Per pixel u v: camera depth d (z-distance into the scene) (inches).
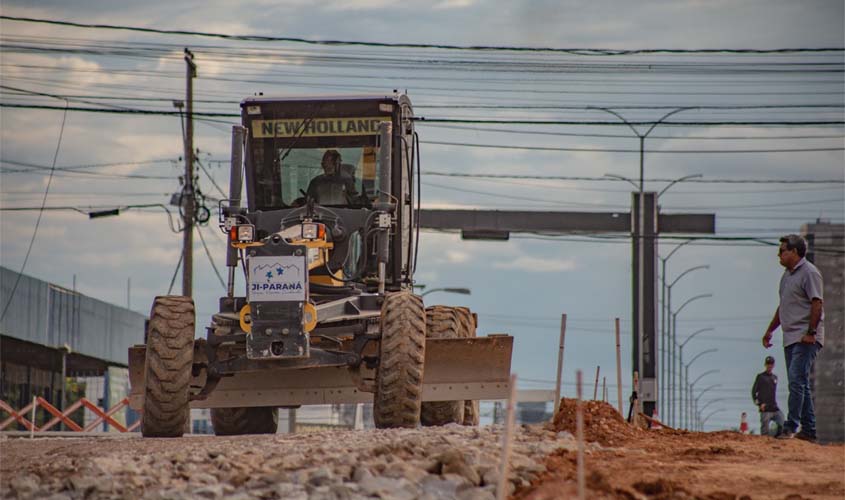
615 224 6727.4
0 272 5703.7
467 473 1342.3
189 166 5000.0
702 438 1818.4
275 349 2081.7
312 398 2258.9
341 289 2273.6
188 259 5009.8
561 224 6717.5
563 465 1444.4
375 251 2425.0
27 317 6023.6
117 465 1499.8
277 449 1643.7
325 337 2199.8
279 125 2513.5
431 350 2223.2
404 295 2164.1
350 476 1375.5
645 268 6545.3
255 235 2289.6
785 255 2037.4
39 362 6496.1
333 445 1632.6
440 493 1289.4
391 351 2090.3
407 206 2544.3
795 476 1381.6
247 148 2511.1
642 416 2150.6
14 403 6166.3
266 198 2508.6
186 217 5009.8
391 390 2081.7
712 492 1237.1
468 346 2219.5
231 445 1759.4
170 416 2095.2
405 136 2534.5
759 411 3806.6
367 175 2495.1
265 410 2726.4
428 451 1507.1
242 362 2142.0
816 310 1999.3
